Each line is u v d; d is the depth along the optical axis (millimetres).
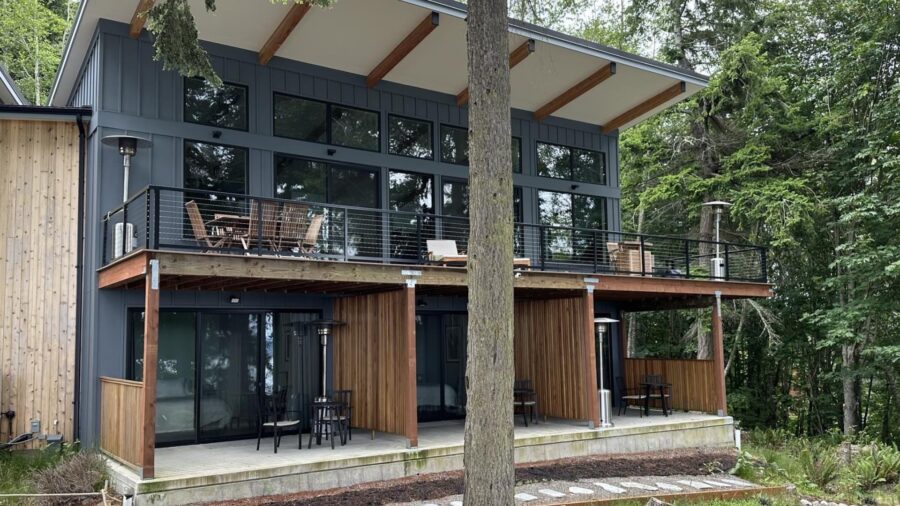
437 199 14469
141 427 8516
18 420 11094
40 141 11727
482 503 6078
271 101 12594
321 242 12859
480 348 6262
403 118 14266
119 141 10445
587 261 16641
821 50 21656
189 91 11820
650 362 16875
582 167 16969
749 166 19672
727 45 21891
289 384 12656
